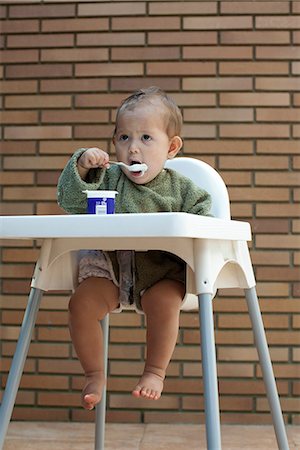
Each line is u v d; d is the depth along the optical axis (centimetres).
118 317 351
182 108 356
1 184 360
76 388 351
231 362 346
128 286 229
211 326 192
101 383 216
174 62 356
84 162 222
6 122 362
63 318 353
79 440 318
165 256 227
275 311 347
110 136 358
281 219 351
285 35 355
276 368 345
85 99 359
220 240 208
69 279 230
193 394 346
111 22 359
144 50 358
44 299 354
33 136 361
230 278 230
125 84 358
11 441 315
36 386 351
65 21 361
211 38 356
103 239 208
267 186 352
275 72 354
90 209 213
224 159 353
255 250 350
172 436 324
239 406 345
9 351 354
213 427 185
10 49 363
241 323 347
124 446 307
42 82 361
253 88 355
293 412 344
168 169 243
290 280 349
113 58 358
